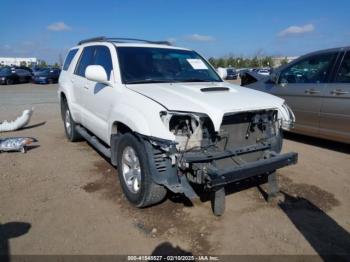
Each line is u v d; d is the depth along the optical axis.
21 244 3.08
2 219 3.52
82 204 3.87
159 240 3.18
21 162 5.38
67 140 6.88
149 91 3.74
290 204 3.95
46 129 8.09
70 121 6.46
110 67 4.46
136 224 3.44
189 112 3.18
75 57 6.10
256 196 4.14
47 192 4.20
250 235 3.28
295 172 4.99
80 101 5.55
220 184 3.08
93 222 3.48
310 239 3.23
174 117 3.25
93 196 4.09
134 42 4.96
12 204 3.87
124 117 3.66
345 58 5.62
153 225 3.43
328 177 4.79
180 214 3.65
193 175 3.25
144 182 3.46
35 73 31.95
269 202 3.97
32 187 4.36
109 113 4.23
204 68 4.90
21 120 7.89
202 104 3.30
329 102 5.71
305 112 6.16
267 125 3.84
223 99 3.48
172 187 3.24
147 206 3.78
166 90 3.76
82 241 3.14
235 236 3.26
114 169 5.04
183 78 4.50
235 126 3.53
